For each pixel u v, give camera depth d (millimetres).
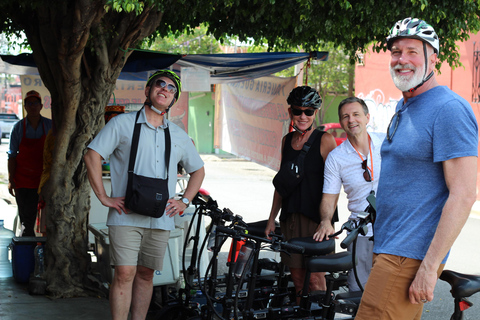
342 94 32031
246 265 3908
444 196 2564
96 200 6504
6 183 15898
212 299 4070
